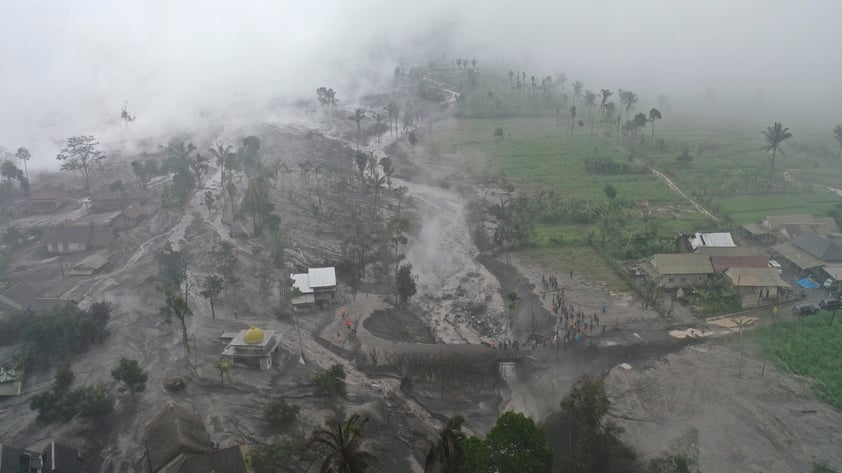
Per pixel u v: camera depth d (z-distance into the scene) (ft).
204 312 417.08
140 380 311.68
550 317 407.23
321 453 271.49
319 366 358.64
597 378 319.06
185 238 553.23
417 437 305.32
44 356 358.84
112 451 280.92
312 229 571.28
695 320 399.65
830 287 434.30
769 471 268.82
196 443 259.39
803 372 333.83
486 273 507.30
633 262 495.41
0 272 485.15
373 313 419.54
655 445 287.07
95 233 543.80
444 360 361.30
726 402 313.94
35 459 249.75
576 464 261.24
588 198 644.69
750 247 496.64
